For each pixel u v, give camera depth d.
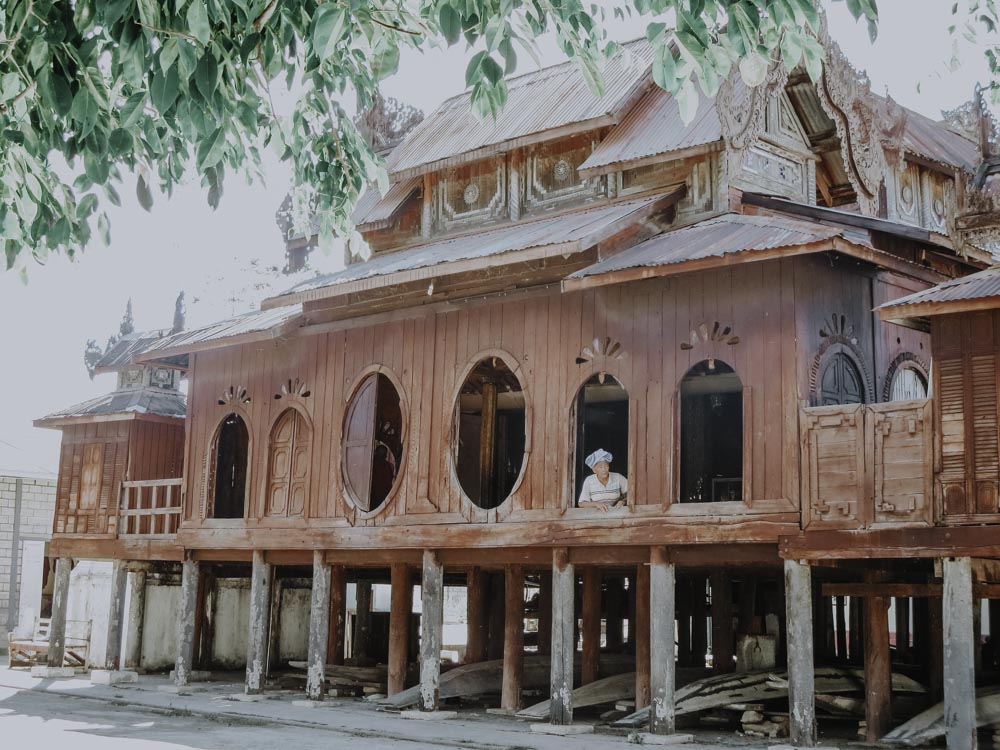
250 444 19.22
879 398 14.47
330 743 13.91
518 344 15.70
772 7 6.66
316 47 6.20
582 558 14.70
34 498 31.30
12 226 7.13
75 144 7.12
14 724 15.53
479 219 19.20
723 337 13.62
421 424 16.70
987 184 20.61
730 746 13.08
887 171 19.55
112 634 21.31
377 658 23.05
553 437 15.06
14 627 30.41
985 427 11.41
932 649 14.82
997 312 11.48
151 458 22.56
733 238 13.66
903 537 11.80
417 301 17.09
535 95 19.44
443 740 14.02
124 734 14.62
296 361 18.72
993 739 13.08
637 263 13.55
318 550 17.80
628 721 14.52
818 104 16.69
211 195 7.48
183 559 20.02
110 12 6.09
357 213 21.09
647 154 15.76
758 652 16.22
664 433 13.93
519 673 16.39
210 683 20.78
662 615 13.66
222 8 6.63
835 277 13.89
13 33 6.59
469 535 15.69
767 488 12.98
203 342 19.28
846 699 14.52
